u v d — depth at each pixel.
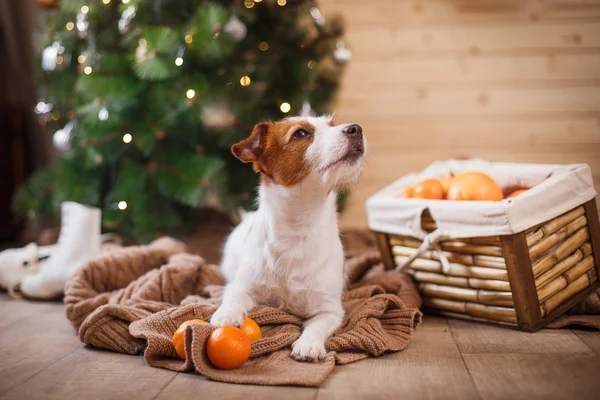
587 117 3.66
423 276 2.08
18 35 3.95
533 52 3.67
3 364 1.61
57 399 1.36
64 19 3.15
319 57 3.39
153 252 2.29
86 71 2.88
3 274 2.46
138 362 1.61
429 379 1.44
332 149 1.66
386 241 2.19
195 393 1.37
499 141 3.75
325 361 1.53
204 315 1.71
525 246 1.76
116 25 3.14
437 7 3.72
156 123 2.93
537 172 2.05
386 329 1.78
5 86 3.87
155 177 3.06
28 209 3.25
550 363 1.52
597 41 3.61
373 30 3.78
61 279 2.33
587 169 1.97
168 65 2.71
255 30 3.29
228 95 2.96
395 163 3.84
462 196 1.99
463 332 1.85
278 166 1.74
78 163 3.21
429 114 3.79
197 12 2.78
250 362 1.54
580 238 1.96
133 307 1.78
